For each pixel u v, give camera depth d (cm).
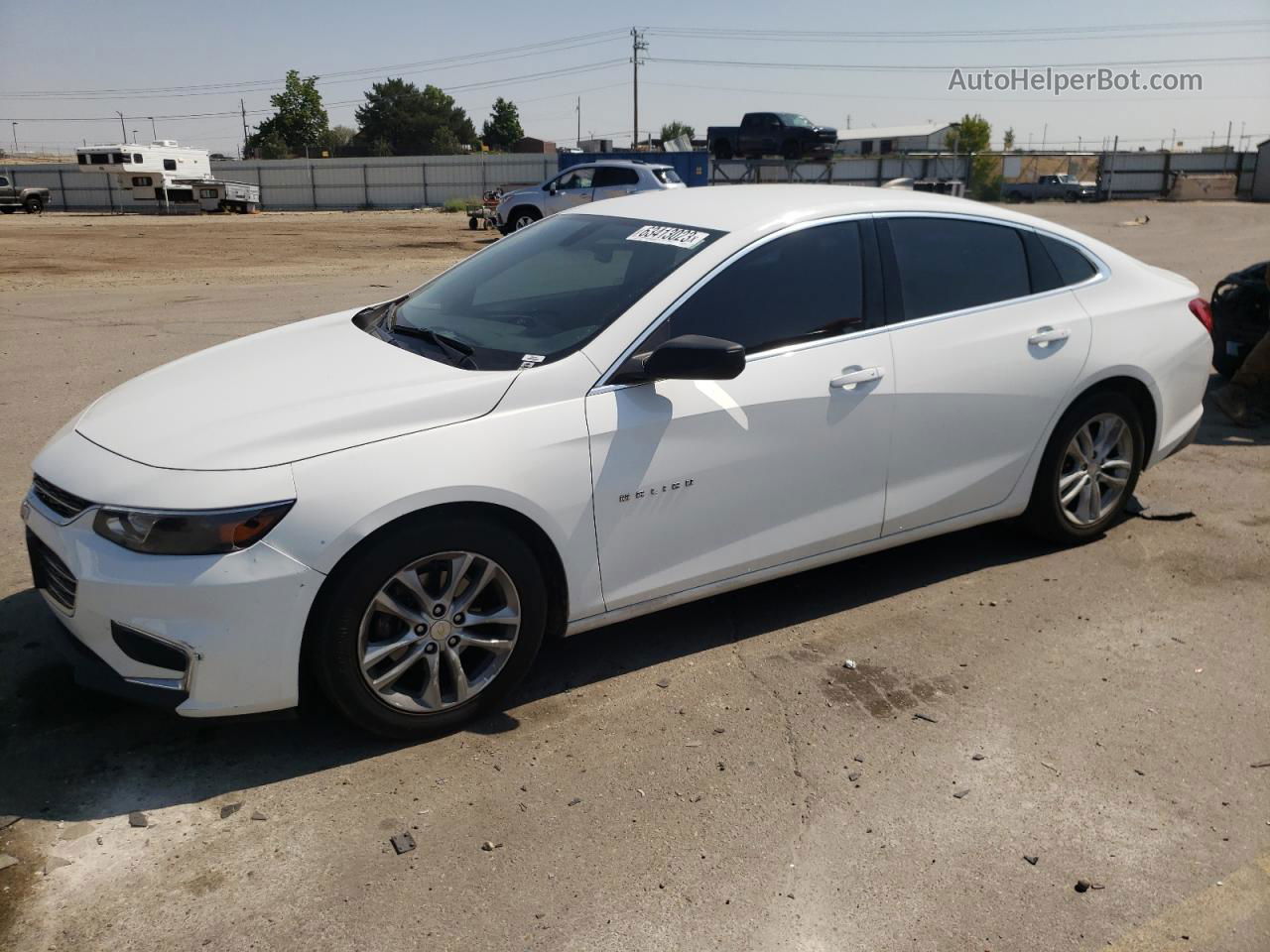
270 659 288
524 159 5962
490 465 308
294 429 298
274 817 285
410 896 256
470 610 323
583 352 334
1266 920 253
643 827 284
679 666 372
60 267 1823
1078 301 446
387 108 10575
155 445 301
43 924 244
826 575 453
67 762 307
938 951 242
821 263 382
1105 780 307
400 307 415
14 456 599
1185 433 495
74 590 293
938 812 292
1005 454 429
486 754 316
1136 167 6000
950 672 369
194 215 4828
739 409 353
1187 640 394
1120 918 253
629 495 336
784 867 269
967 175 5750
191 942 240
